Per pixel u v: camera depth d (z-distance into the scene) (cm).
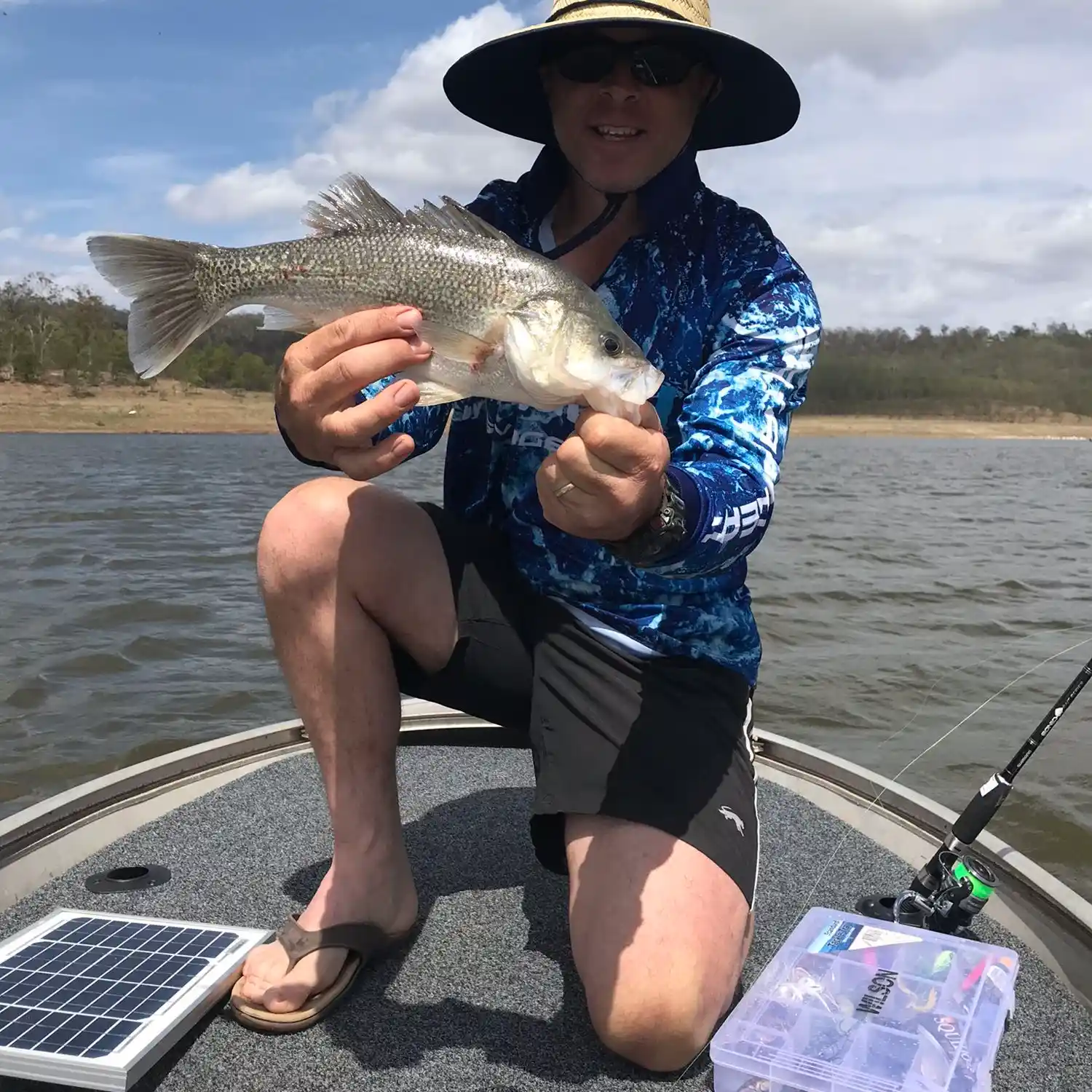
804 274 196
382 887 190
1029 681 636
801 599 914
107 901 218
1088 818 429
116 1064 148
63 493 1644
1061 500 2130
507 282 163
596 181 198
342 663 186
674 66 188
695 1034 164
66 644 724
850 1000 168
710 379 180
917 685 630
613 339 159
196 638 747
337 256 178
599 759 185
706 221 202
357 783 191
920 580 1017
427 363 170
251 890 224
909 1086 143
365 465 157
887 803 276
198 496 1647
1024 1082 168
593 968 168
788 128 221
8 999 166
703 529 144
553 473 132
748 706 203
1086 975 195
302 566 184
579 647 194
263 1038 171
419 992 187
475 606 200
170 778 281
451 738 332
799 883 238
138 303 188
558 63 198
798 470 2981
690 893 169
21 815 238
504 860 245
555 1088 161
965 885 198
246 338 4191
